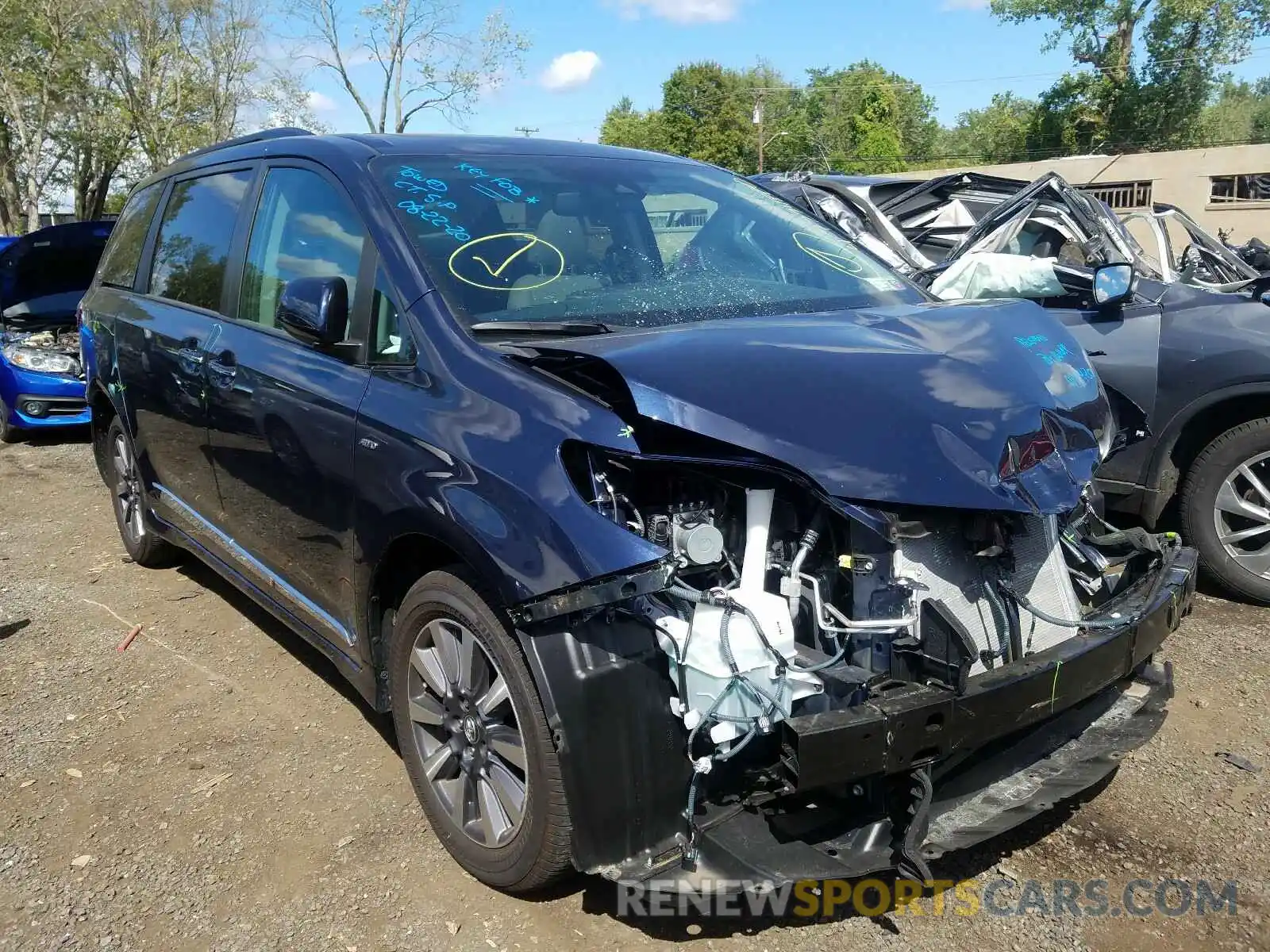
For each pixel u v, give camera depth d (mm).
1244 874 2844
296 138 3867
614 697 2330
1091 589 3053
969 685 2406
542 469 2414
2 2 27797
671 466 2477
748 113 78562
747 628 2314
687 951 2562
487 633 2559
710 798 2502
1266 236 31422
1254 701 3824
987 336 2820
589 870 2381
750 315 3152
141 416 4648
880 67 89062
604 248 3398
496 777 2680
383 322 3051
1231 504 4688
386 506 2791
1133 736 2939
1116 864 2898
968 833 2516
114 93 30609
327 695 4000
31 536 6238
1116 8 47094
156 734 3705
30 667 4289
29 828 3121
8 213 33125
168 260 4613
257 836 3066
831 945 2582
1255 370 4488
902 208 6941
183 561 5621
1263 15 44844
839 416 2420
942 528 2488
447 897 2771
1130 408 3381
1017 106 62219
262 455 3510
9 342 9367
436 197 3299
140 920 2701
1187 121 47844
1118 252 5238
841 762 2234
